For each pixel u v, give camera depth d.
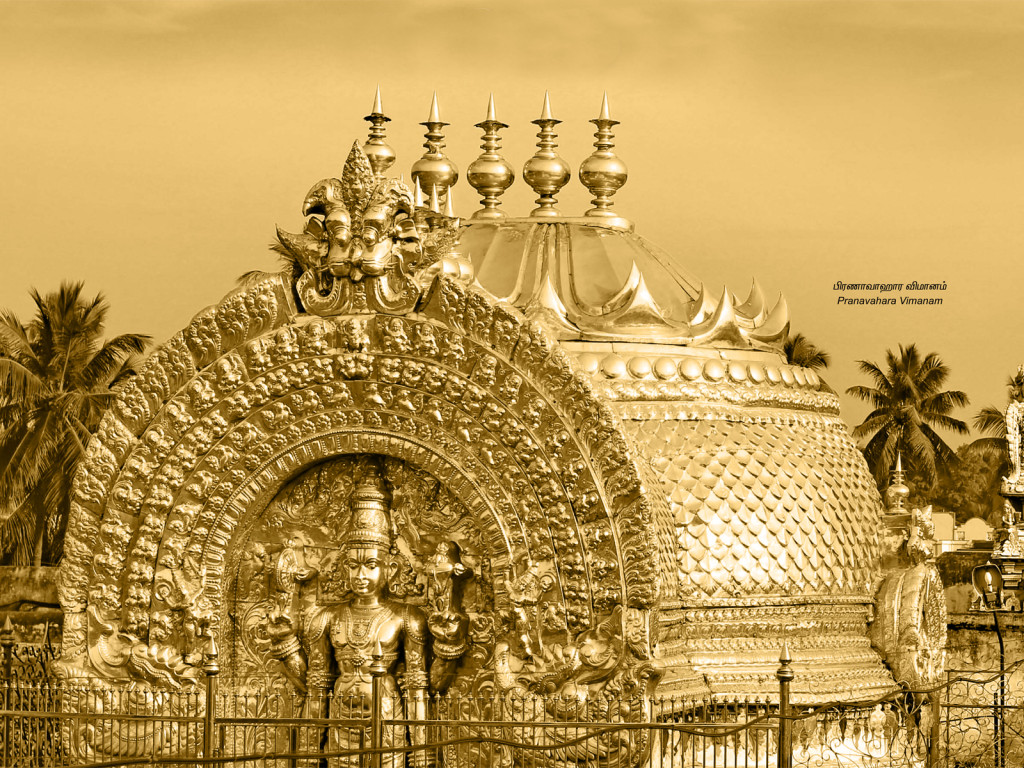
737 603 13.61
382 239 12.98
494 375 12.60
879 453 45.12
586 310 14.63
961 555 25.95
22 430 39.28
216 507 13.35
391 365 12.87
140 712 13.27
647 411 14.05
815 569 14.02
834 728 13.78
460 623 12.82
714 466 13.88
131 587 13.39
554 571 12.41
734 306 16.33
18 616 21.03
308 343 13.05
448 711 12.91
